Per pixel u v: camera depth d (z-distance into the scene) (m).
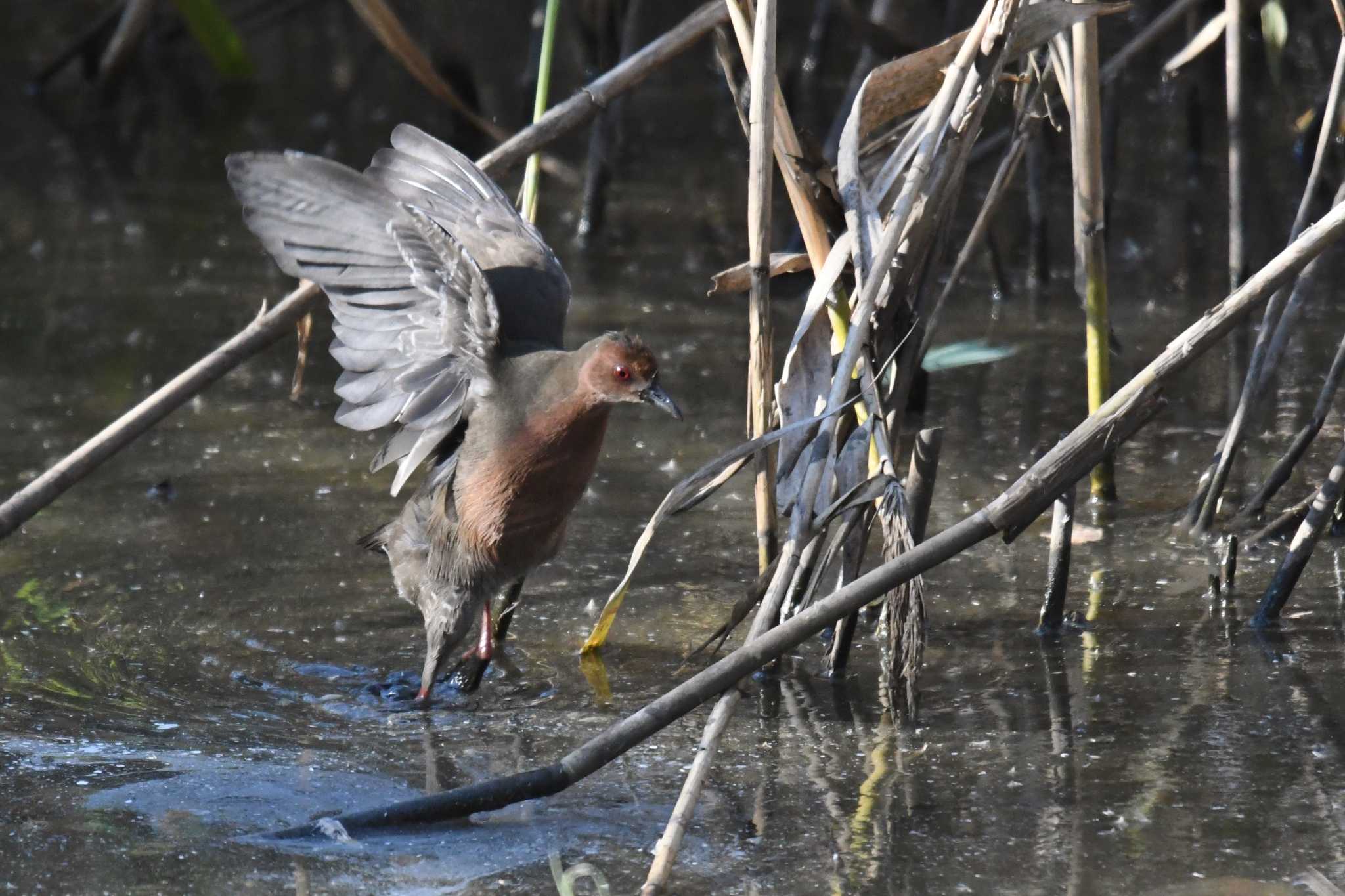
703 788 6.82
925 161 7.36
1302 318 13.77
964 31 8.00
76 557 9.62
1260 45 19.62
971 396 12.34
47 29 25.23
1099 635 8.40
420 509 8.13
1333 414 11.54
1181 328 13.46
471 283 7.23
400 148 8.75
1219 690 7.65
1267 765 6.87
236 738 7.40
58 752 7.20
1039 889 5.89
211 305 14.66
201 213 17.83
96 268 15.80
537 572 9.52
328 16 25.97
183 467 11.16
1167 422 11.64
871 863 6.12
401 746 7.34
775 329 13.91
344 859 6.21
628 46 16.53
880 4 16.42
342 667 8.33
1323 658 7.98
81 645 8.48
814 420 6.78
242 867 6.14
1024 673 7.95
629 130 21.47
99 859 6.19
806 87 20.52
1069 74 9.16
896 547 7.07
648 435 11.71
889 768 6.97
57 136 20.91
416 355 7.54
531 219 8.98
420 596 8.07
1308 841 6.20
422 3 25.16
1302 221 9.05
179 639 8.59
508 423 7.58
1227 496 10.19
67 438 11.42
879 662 8.24
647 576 9.42
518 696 7.91
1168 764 6.91
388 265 7.47
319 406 12.49
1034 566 9.39
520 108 20.75
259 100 22.34
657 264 15.98
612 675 8.14
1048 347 13.38
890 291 7.72
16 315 14.30
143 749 7.26
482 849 6.30
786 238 16.47
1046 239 14.98
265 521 10.23
